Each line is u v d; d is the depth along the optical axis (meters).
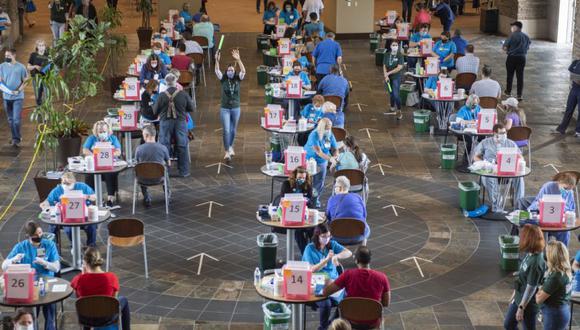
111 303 9.02
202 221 13.83
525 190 15.40
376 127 19.72
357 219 11.20
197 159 17.19
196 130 19.33
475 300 11.10
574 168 16.75
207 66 26.45
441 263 12.27
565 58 28.44
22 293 9.02
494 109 16.16
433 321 10.48
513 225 12.43
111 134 14.24
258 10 38.38
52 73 16.06
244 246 12.82
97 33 17.45
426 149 18.00
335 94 18.27
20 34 30.52
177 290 11.31
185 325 10.33
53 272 10.05
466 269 12.08
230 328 10.25
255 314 10.62
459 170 16.53
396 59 20.56
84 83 17.41
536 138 18.91
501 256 12.19
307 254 9.83
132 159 16.39
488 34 33.16
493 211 14.24
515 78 25.05
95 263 9.30
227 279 11.66
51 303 9.03
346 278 9.05
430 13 31.39
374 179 16.06
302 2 35.62
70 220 11.36
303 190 11.80
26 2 32.38
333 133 15.67
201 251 12.61
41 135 15.82
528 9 31.83
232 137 17.03
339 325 7.83
